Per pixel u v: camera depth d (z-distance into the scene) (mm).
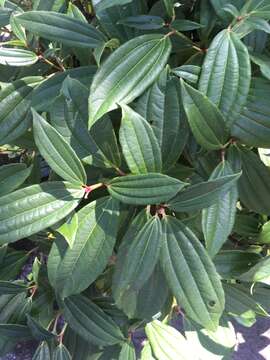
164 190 360
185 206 385
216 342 579
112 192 379
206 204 380
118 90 372
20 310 505
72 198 382
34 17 398
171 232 396
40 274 498
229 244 531
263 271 441
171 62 446
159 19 414
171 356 546
